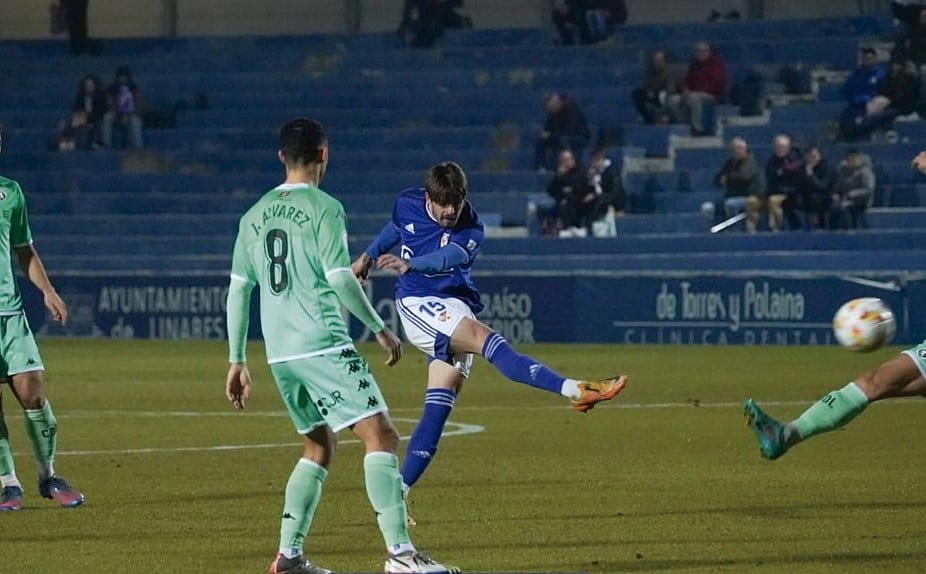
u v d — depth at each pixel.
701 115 109.75
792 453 41.31
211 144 119.75
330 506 32.44
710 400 57.00
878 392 25.77
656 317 88.56
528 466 38.91
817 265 94.44
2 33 135.38
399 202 31.22
